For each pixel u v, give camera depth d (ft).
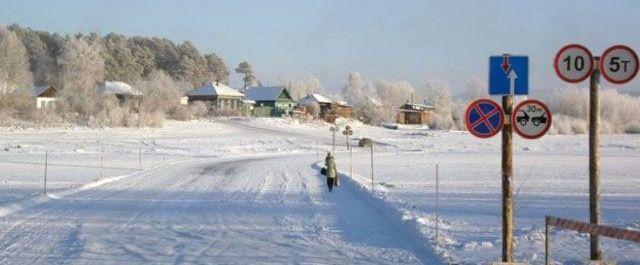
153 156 178.19
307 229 49.93
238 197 74.43
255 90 444.96
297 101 478.18
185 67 631.56
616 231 27.25
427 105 530.27
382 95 554.87
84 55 343.05
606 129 385.29
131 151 194.59
